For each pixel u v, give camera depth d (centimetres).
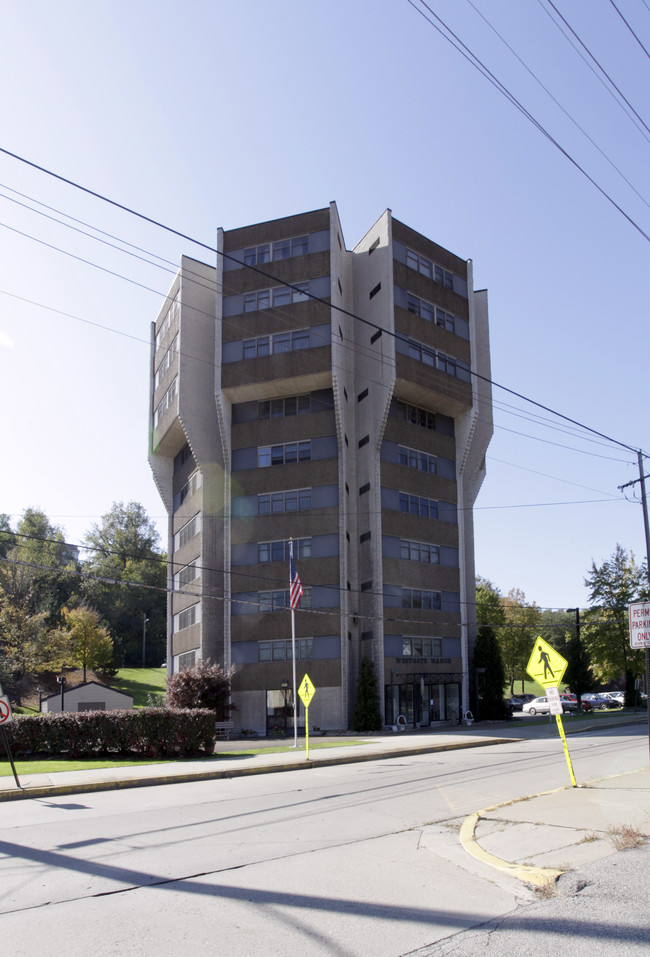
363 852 962
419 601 4422
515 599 8425
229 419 4466
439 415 4819
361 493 4422
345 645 4050
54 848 998
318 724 4016
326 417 4319
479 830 1062
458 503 4800
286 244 4409
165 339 5072
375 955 589
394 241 4478
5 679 5753
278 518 4294
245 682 4172
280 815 1258
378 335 4425
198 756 2362
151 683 8056
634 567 5941
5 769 1966
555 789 1434
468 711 4550
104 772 1903
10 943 622
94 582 9181
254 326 4366
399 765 2150
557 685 1514
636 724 4012
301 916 693
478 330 5172
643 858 848
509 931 632
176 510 5203
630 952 570
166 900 746
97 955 594
